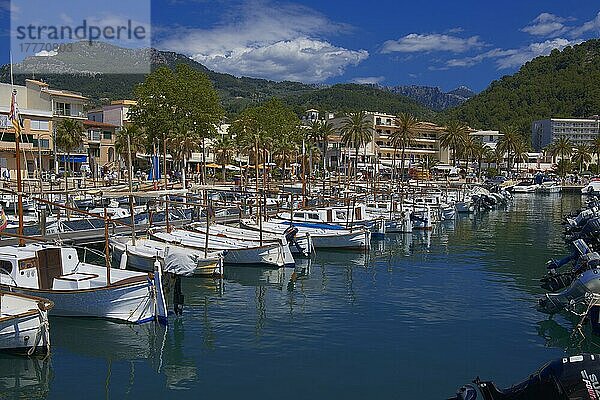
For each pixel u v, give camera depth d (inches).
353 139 4709.6
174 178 3474.4
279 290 1376.7
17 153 1291.8
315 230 1969.7
